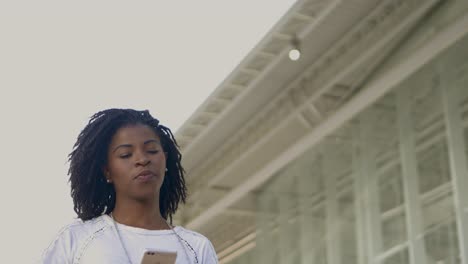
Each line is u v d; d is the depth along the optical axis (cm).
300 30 905
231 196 1220
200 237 183
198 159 1259
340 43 922
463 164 682
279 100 1056
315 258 984
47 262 167
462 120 696
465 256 652
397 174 798
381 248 815
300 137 1113
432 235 712
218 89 1021
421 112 768
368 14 858
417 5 810
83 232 171
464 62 703
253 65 977
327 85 979
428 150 746
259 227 1187
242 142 1180
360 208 874
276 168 1106
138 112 189
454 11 761
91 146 180
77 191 184
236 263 1335
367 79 930
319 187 1002
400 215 780
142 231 172
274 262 1122
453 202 686
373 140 862
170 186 200
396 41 859
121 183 175
